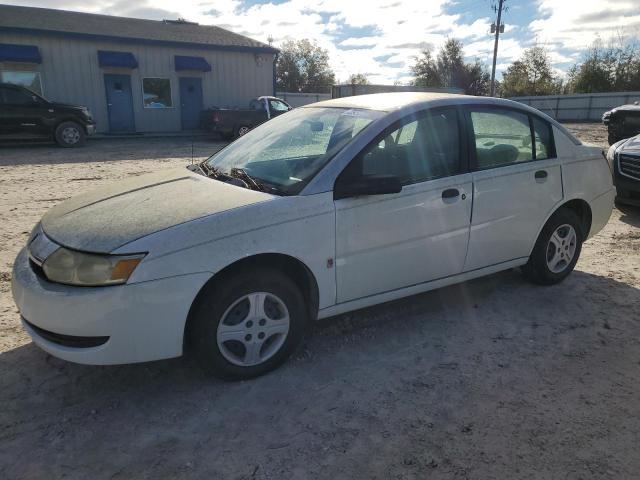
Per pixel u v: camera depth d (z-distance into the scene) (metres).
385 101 3.84
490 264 4.12
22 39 19.88
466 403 2.98
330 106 4.05
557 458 2.54
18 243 5.89
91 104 21.58
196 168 4.02
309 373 3.28
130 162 13.44
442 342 3.69
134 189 3.53
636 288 4.65
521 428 2.76
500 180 3.98
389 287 3.59
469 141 3.86
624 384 3.17
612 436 2.70
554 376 3.26
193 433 2.72
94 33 21.06
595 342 3.69
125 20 24.77
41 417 2.84
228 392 3.07
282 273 3.13
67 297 2.69
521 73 52.72
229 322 3.04
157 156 14.86
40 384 3.14
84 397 3.02
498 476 2.42
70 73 20.94
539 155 4.32
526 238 4.28
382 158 3.46
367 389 3.12
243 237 2.92
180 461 2.51
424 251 3.67
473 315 4.12
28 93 16.14
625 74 44.69
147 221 2.90
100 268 2.69
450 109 3.82
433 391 3.09
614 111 12.23
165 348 2.83
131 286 2.68
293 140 3.79
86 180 10.41
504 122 4.10
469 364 3.40
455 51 54.34
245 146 4.09
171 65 22.88
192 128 23.97
